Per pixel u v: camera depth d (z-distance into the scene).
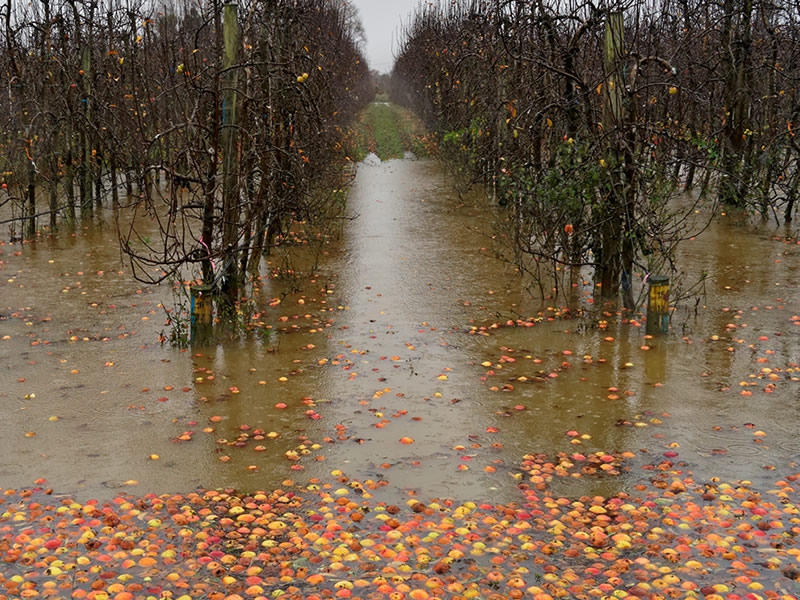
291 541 4.27
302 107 10.76
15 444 5.45
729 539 4.22
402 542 4.25
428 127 29.88
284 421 5.86
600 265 8.66
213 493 4.81
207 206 7.61
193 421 5.85
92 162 14.62
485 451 5.37
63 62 13.27
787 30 14.51
